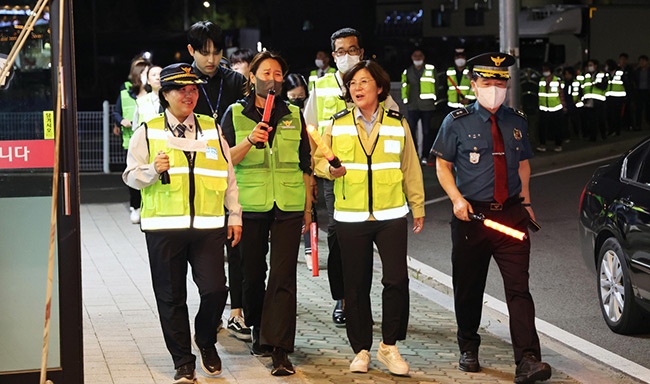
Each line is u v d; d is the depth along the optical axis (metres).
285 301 7.34
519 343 7.19
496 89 7.22
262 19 35.81
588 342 8.66
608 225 9.03
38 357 6.17
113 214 15.63
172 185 6.90
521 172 7.52
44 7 5.99
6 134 6.03
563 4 31.05
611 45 30.58
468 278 7.45
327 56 20.19
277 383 7.10
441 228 14.63
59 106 5.93
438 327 8.87
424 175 19.94
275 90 7.43
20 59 6.01
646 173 8.90
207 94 8.26
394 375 7.36
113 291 10.09
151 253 7.03
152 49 33.62
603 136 25.34
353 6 33.78
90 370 7.35
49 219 6.12
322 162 7.45
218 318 7.16
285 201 7.39
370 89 7.34
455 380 7.29
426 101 21.41
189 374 7.00
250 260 7.58
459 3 30.94
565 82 24.86
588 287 10.86
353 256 7.41
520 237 7.11
